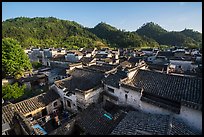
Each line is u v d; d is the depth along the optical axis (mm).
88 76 27656
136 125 14930
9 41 44656
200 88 16578
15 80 41562
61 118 23266
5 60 41375
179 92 17422
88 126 17422
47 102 24094
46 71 48719
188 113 15031
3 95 29422
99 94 23750
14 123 18453
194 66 43812
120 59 63969
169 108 16328
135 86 20594
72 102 23984
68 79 28438
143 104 18844
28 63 48312
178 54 56719
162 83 19469
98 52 79500
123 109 20672
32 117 22266
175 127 13922
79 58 57656
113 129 16047
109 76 24656
